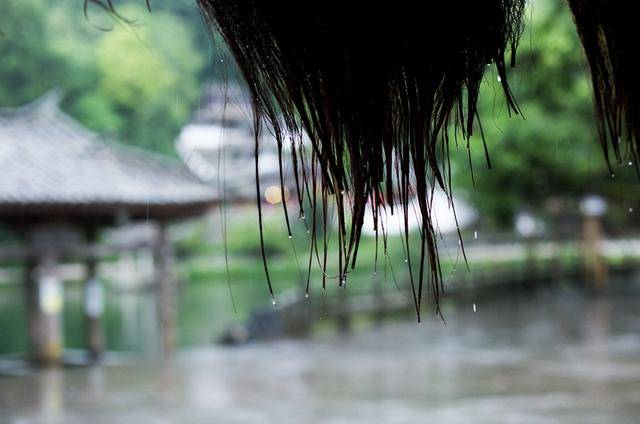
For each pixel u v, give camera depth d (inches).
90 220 658.2
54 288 629.0
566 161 953.5
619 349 608.1
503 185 1010.7
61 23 1899.6
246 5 65.9
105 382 546.3
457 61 65.5
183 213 682.8
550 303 1007.6
